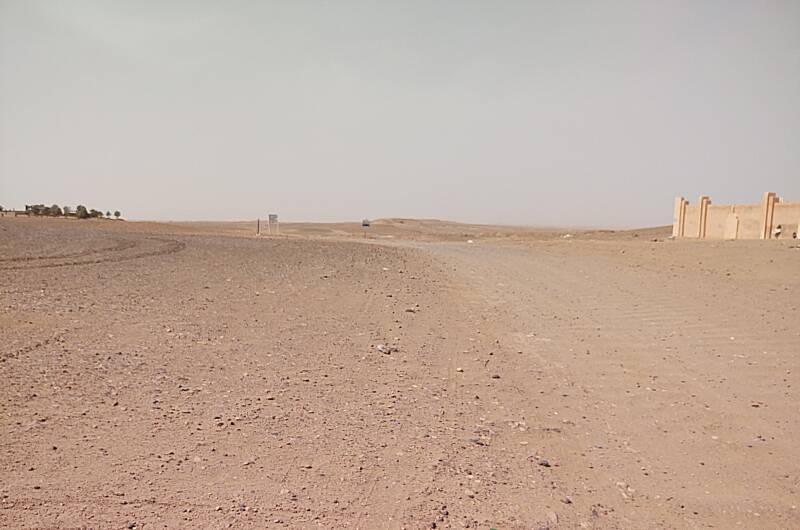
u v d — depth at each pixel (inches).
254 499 154.8
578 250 1136.8
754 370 304.5
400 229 4827.8
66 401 220.8
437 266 801.6
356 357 308.2
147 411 214.7
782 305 497.0
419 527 145.9
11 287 469.4
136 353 292.7
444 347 341.7
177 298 454.9
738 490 175.5
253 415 216.1
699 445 208.7
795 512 163.0
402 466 179.5
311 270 680.4
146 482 160.9
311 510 150.9
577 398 258.4
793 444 210.4
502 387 270.2
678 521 156.6
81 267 624.7
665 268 785.6
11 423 197.2
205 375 262.7
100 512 144.3
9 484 156.3
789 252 849.5
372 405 235.1
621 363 316.5
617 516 157.6
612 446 206.2
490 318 434.9
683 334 387.5
